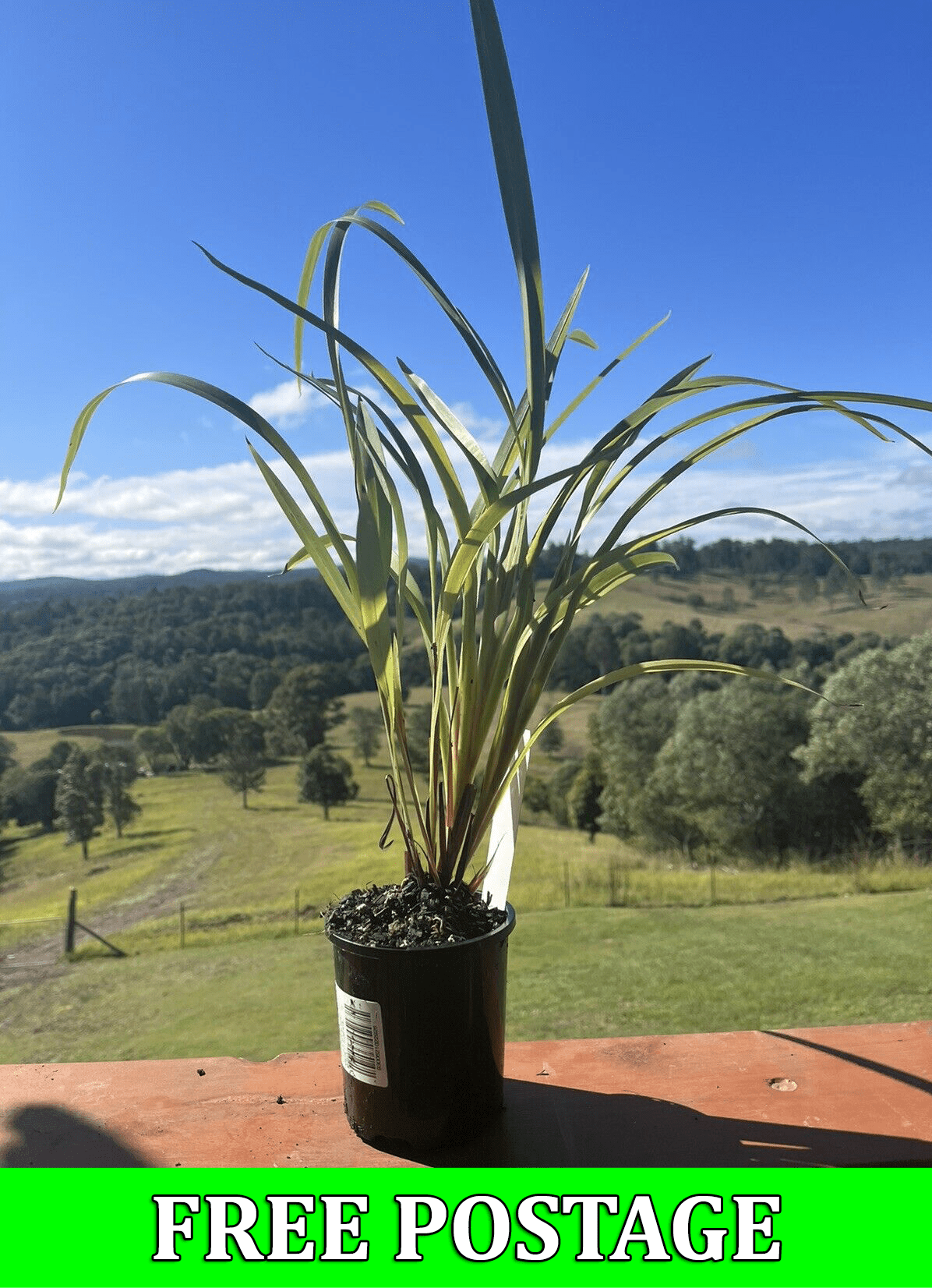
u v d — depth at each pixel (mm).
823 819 21344
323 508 742
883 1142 826
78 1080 996
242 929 14633
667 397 751
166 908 22391
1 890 33812
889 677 18406
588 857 22391
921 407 682
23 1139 858
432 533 875
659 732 25141
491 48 712
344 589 784
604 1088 953
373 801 43500
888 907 10266
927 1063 1000
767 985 6887
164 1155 831
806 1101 914
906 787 17906
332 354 748
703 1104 915
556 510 822
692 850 23094
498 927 843
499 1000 869
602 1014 6492
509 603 884
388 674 801
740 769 21438
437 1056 807
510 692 852
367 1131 836
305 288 949
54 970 12734
